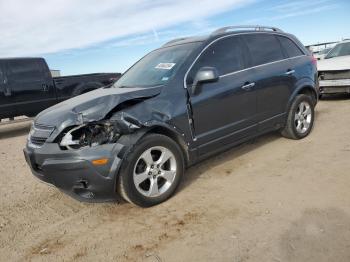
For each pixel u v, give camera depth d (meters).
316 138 5.96
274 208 3.65
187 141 4.23
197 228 3.44
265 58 5.34
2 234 3.74
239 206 3.79
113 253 3.19
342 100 9.65
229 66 4.80
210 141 4.50
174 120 4.07
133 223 3.68
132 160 3.71
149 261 3.01
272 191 4.07
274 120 5.44
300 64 5.87
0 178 5.65
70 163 3.54
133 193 3.77
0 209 4.37
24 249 3.42
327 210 3.47
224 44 4.86
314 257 2.79
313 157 5.04
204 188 4.37
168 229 3.48
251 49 5.18
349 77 8.87
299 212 3.50
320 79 9.41
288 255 2.85
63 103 4.37
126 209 4.02
